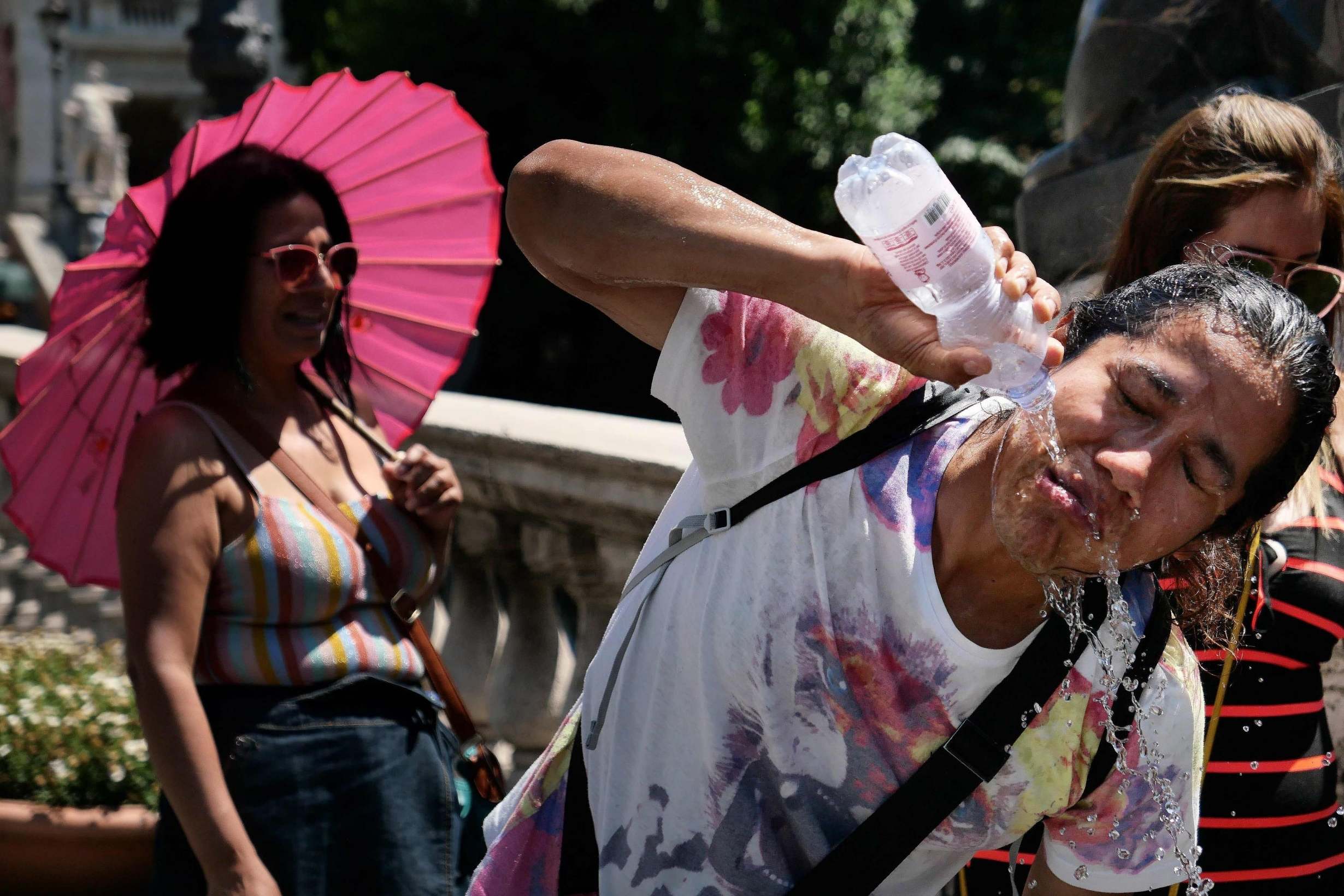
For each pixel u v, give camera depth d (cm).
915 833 153
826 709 153
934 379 136
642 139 1672
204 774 203
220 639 217
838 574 151
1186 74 286
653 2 1642
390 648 229
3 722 330
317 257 230
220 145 247
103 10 2986
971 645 146
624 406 1822
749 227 144
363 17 1780
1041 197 309
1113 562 140
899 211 129
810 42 1636
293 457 232
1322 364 140
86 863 309
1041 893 172
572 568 331
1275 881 196
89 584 266
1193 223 198
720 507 163
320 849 212
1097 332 146
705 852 162
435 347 289
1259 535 184
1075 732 151
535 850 180
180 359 231
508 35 1697
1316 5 262
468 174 284
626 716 168
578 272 156
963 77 1841
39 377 247
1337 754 251
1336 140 247
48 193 2938
